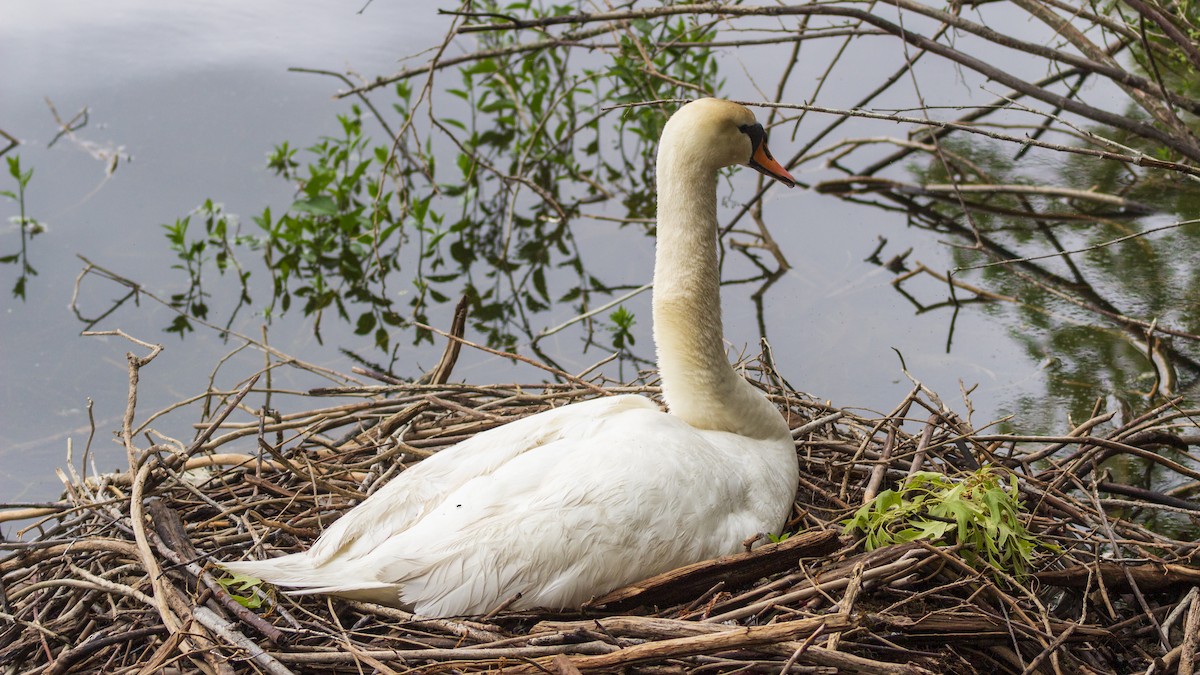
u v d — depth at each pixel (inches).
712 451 218.7
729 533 211.9
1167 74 480.1
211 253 435.5
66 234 437.1
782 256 436.5
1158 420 279.0
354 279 428.5
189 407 348.2
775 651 183.8
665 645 179.8
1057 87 503.5
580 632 189.8
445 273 434.6
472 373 371.2
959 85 505.0
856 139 486.6
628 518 200.1
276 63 550.0
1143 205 448.5
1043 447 315.0
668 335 237.9
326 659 192.4
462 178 488.7
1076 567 226.2
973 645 205.8
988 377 356.2
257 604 204.5
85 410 344.8
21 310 394.6
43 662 214.7
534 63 527.5
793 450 240.4
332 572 200.8
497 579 195.0
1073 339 375.9
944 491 219.9
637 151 515.8
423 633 200.8
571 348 385.1
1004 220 459.2
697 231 235.8
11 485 309.6
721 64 534.3
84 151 485.4
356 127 450.3
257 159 487.5
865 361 368.8
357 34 580.7
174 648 197.9
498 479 205.8
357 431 286.2
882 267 430.3
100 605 221.5
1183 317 382.0
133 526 215.6
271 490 252.7
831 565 208.5
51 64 548.7
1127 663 221.8
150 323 393.4
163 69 545.0
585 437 215.9
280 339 391.5
